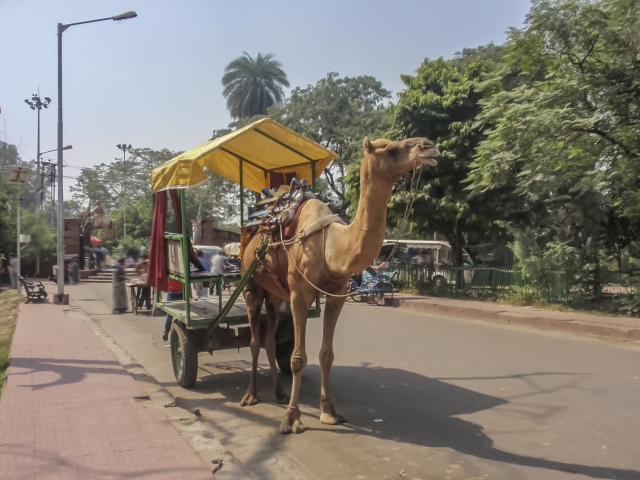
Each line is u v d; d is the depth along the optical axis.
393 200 18.64
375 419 5.92
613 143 13.08
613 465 4.69
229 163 8.04
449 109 18.66
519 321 13.34
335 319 5.63
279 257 5.98
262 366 8.70
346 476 4.48
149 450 4.54
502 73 14.30
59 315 14.14
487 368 8.40
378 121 30.42
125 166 61.34
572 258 15.15
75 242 32.00
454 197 18.23
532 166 13.56
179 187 6.39
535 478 4.42
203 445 4.94
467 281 18.59
